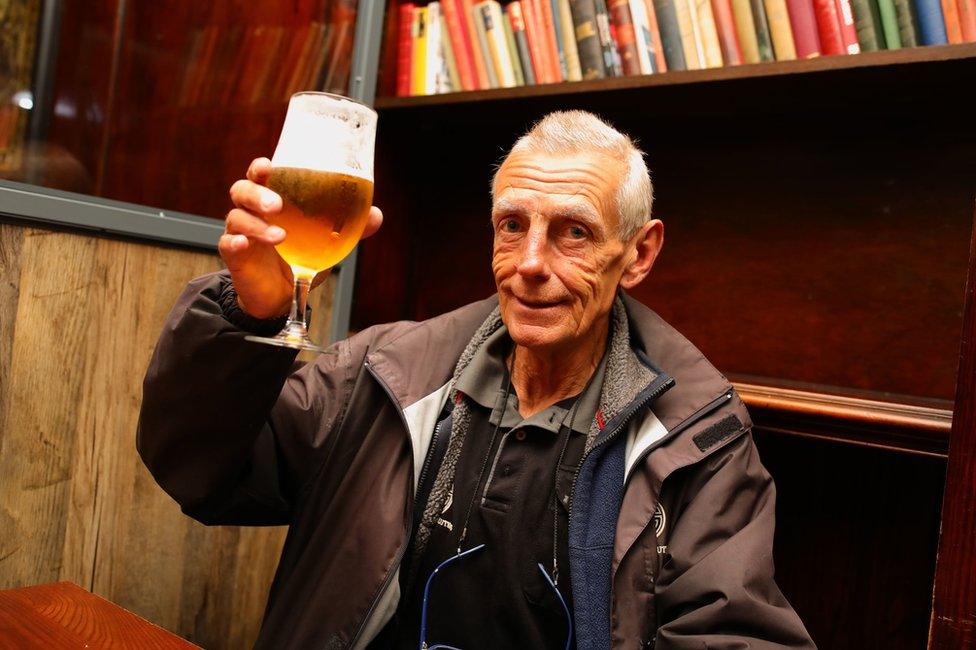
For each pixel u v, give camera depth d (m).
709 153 1.71
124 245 1.39
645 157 1.79
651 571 0.95
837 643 1.52
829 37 1.36
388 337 1.18
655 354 1.11
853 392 1.45
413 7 1.89
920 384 1.44
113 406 1.39
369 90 1.82
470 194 2.01
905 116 1.49
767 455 1.61
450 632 1.01
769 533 0.96
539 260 0.99
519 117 1.81
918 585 1.44
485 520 1.02
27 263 1.26
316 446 1.08
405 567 1.05
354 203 0.71
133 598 1.45
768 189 1.63
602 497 1.00
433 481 1.07
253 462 1.00
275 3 1.67
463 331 1.17
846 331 1.53
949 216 1.43
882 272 1.50
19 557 1.28
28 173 1.27
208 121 1.56
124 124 1.41
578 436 1.06
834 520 1.53
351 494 1.05
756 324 1.63
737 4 1.45
